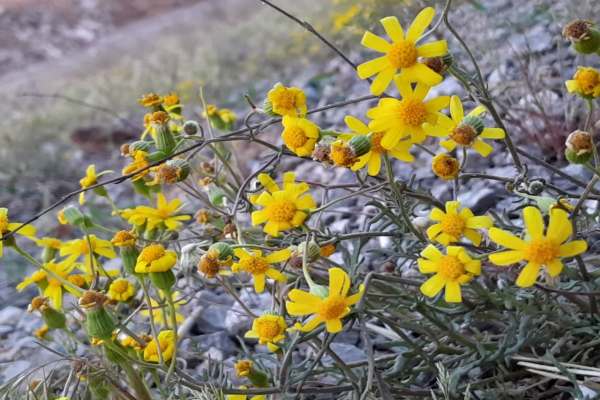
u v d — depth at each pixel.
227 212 0.45
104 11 2.69
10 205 0.95
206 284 0.44
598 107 0.56
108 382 0.39
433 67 0.36
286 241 0.40
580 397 0.35
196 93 1.20
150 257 0.36
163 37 1.92
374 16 0.71
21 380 0.41
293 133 0.37
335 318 0.33
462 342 0.37
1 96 1.71
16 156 1.04
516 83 0.62
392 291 0.41
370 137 0.35
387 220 0.44
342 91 0.94
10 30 2.57
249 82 1.20
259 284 0.37
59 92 1.64
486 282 0.41
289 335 0.40
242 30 1.56
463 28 0.71
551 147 0.58
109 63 1.87
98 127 1.16
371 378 0.33
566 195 0.40
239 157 0.83
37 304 0.41
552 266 0.32
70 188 0.97
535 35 0.71
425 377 0.41
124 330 0.37
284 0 1.65
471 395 0.38
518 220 0.51
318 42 1.14
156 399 0.42
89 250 0.42
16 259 0.76
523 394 0.38
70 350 0.44
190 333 0.53
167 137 0.42
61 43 2.50
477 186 0.57
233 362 0.48
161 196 0.45
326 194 0.41
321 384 0.42
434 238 0.35
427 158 0.65
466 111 0.57
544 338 0.38
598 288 0.37
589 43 0.35
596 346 0.39
